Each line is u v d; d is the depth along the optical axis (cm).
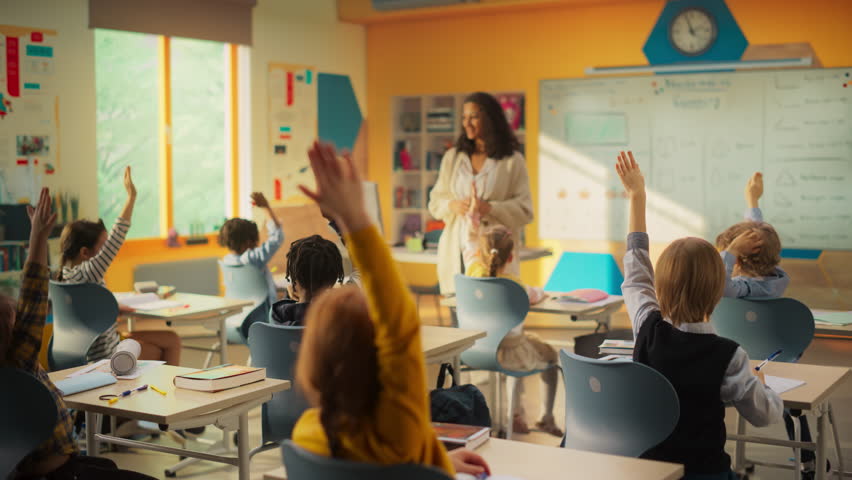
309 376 128
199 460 396
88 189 655
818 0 688
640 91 754
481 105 490
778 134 711
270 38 784
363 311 127
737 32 716
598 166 776
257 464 391
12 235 596
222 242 493
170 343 432
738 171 727
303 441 138
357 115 874
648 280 236
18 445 215
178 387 262
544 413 430
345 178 121
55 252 629
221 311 445
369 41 878
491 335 400
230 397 250
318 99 833
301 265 299
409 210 867
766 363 285
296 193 820
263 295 478
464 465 171
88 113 653
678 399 211
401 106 880
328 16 837
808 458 344
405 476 127
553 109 791
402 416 126
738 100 721
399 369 125
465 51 827
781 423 446
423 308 812
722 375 207
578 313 407
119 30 664
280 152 801
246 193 779
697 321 216
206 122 762
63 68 634
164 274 710
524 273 816
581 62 776
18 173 609
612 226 774
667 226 756
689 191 745
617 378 221
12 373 211
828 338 657
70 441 227
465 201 480
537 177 803
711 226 740
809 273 711
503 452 191
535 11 791
